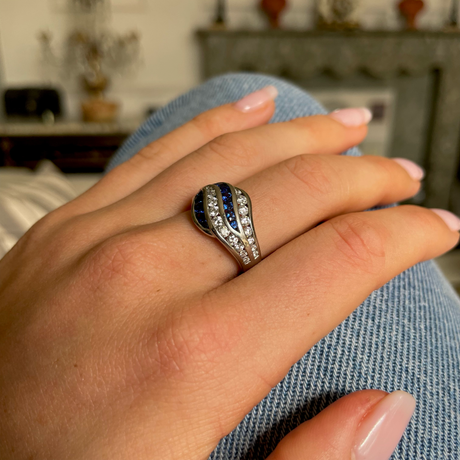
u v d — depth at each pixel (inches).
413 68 38.5
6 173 12.1
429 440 4.7
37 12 37.2
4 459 4.4
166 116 9.2
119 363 4.4
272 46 36.8
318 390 4.9
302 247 5.0
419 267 6.0
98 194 6.5
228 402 4.3
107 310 4.7
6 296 5.3
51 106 36.6
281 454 4.1
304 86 40.0
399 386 4.9
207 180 5.9
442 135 41.0
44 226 6.0
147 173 6.7
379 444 4.1
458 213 43.3
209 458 4.8
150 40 39.0
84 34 37.5
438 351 5.2
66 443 4.3
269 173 5.6
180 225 5.2
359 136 6.7
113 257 4.9
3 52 38.1
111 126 33.4
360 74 39.8
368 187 5.8
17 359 4.7
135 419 4.3
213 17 38.9
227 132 6.9
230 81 8.3
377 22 40.1
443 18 40.6
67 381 4.5
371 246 4.9
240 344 4.4
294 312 4.6
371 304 5.4
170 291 4.8
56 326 4.7
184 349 4.4
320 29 37.2
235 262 5.1
